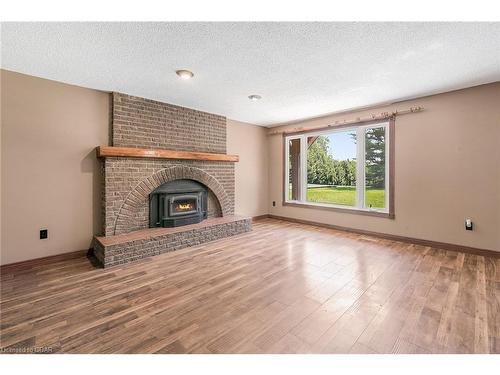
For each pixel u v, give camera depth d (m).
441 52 2.20
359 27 1.82
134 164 3.28
